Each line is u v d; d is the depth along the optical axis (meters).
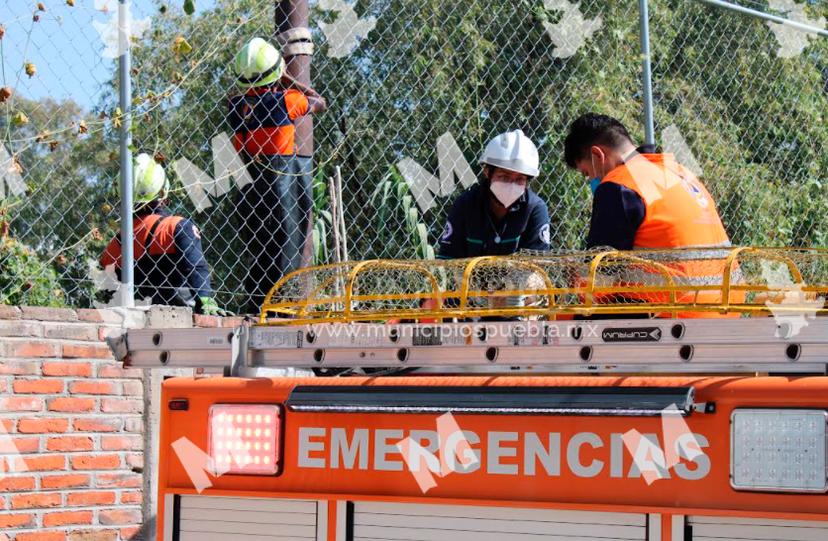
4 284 12.39
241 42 16.23
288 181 13.09
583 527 5.97
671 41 18.66
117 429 12.14
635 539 5.87
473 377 6.45
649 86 15.50
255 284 13.09
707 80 18.75
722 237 8.66
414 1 16.94
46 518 11.58
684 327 6.12
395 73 17.08
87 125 12.07
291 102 13.02
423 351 6.66
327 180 16.59
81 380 11.92
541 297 7.99
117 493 12.10
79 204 13.46
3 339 11.45
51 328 11.77
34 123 12.84
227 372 7.05
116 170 13.27
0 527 11.27
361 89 16.84
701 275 7.73
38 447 11.59
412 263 7.49
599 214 8.34
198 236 12.73
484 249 10.45
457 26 16.83
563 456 6.04
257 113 12.99
